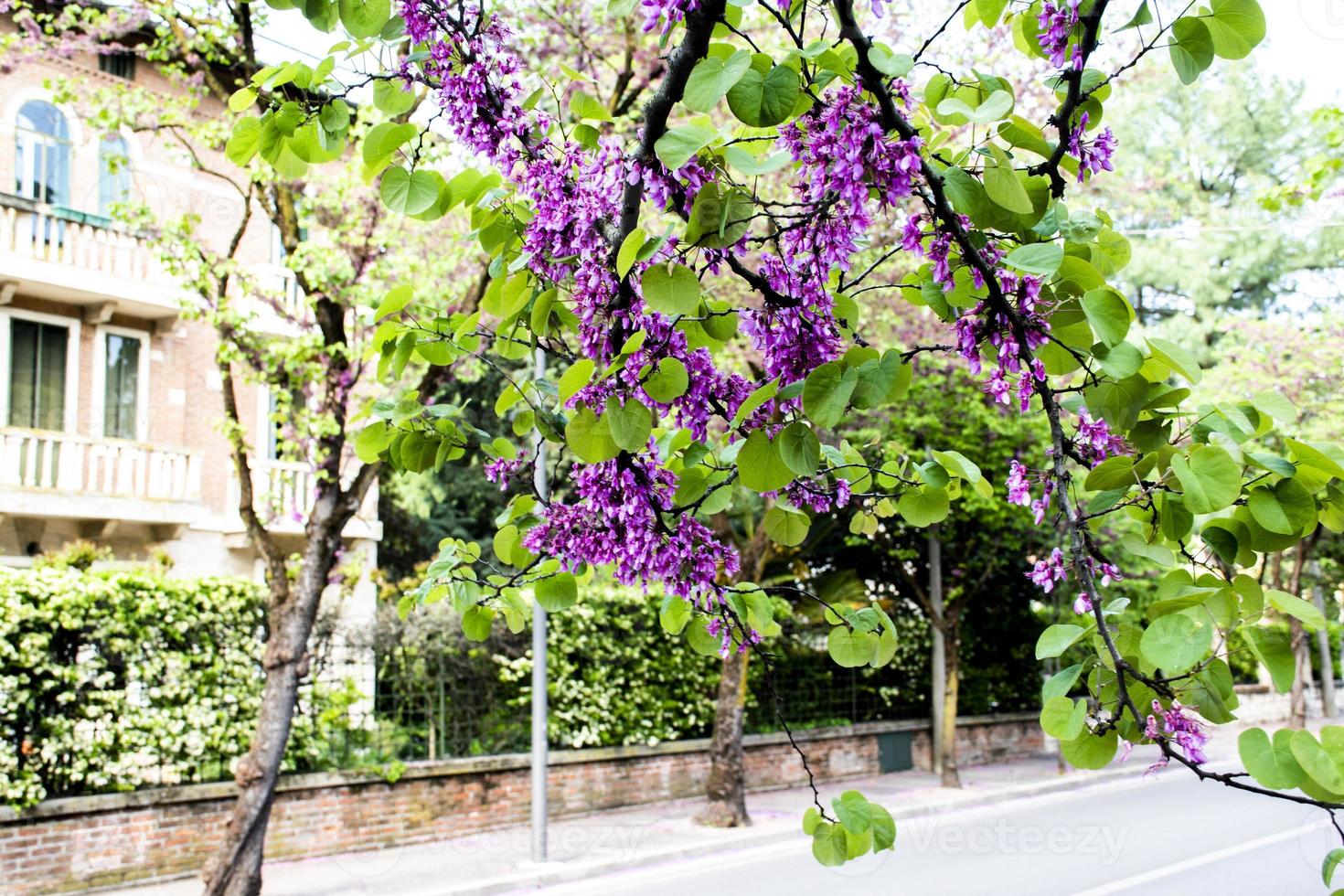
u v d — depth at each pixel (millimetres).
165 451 14969
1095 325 1856
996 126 1919
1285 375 17156
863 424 13883
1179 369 1839
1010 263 1853
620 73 8188
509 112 2188
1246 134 29156
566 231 2117
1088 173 2068
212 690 10031
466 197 2383
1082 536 1855
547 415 2559
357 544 17016
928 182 1910
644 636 13680
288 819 10398
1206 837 11781
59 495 13719
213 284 8547
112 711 9391
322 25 2176
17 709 8859
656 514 2324
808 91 1877
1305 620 1652
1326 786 1478
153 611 9641
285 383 8906
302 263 7855
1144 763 17734
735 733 12453
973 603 18625
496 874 9844
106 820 9141
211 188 15383
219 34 8023
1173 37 1984
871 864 10492
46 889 8766
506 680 12438
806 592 2570
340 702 10867
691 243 1967
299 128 2213
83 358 14883
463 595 2816
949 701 15688
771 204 1984
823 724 16406
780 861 10758
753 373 9977
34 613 8883
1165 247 27875
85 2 9562
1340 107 8469
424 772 11367
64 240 14250
